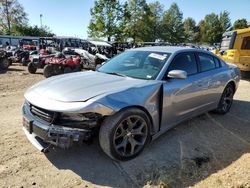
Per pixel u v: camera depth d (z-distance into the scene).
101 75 4.36
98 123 3.48
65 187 3.19
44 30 66.12
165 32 64.12
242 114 6.20
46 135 3.42
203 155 4.06
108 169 3.58
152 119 3.98
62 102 3.39
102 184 3.27
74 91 3.58
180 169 3.61
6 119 5.31
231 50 12.50
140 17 40.78
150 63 4.48
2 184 3.20
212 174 3.52
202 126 5.27
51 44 21.17
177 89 4.32
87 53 14.54
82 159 3.79
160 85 4.05
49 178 3.35
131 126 3.71
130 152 3.77
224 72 5.67
